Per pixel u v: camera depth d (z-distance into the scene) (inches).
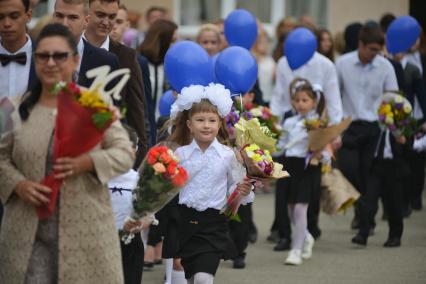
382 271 887.1
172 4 1705.2
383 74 1063.0
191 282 674.2
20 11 600.4
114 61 617.0
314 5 1729.8
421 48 1322.6
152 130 789.9
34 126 503.8
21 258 495.8
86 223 497.0
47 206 489.1
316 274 874.1
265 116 876.6
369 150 1029.8
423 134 1146.7
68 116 482.0
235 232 892.6
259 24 1406.3
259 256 971.3
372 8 1676.9
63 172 485.4
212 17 1736.0
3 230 507.8
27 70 613.3
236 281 842.2
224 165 673.0
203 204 670.5
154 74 952.3
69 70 507.5
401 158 1020.5
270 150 713.0
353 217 1246.3
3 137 510.6
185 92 674.8
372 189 1017.5
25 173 501.0
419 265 916.0
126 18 885.8
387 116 987.3
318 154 934.4
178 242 671.8
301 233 930.7
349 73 1071.6
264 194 1483.8
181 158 671.8
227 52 852.6
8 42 613.3
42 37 503.5
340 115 1037.2
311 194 944.3
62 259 493.4
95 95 480.1
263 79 1393.9
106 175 495.5
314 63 1042.1
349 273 878.4
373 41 1049.5
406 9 1657.2
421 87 1158.3
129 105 663.8
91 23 677.3
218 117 674.2
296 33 1047.0
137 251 617.3
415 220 1207.6
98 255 499.8
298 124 941.2
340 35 1357.0
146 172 556.1
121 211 598.5
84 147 489.1
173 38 951.6
